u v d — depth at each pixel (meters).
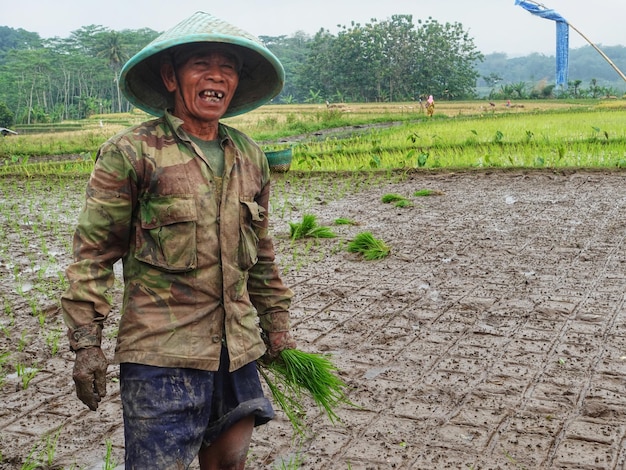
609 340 5.04
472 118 38.34
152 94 2.72
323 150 20.89
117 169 2.37
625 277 6.64
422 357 4.83
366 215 10.46
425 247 8.20
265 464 3.49
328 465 3.46
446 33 130.50
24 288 6.94
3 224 10.45
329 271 7.28
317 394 2.87
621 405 4.01
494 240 8.41
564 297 6.09
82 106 115.19
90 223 2.38
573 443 3.61
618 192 11.48
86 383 2.34
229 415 2.47
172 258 2.39
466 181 13.45
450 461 3.46
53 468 3.53
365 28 127.94
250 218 2.53
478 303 6.00
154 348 2.37
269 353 2.84
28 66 122.31
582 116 33.09
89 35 180.50
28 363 4.96
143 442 2.33
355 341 5.18
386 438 3.71
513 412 3.97
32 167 19.48
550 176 13.46
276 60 2.59
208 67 2.44
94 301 2.37
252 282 2.77
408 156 15.64
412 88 127.06
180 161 2.41
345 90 128.25
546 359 4.72
